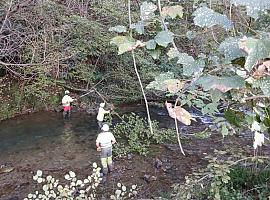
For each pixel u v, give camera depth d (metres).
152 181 8.59
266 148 7.40
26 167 9.36
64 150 10.42
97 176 7.21
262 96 1.36
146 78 12.91
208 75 1.19
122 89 14.09
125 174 8.95
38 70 12.27
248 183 6.63
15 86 13.07
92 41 12.72
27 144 10.80
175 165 9.32
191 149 10.09
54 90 13.74
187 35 1.74
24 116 12.81
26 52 11.77
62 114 13.14
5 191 8.18
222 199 5.84
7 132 11.62
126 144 10.52
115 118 12.81
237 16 1.50
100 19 12.70
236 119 1.66
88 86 14.30
